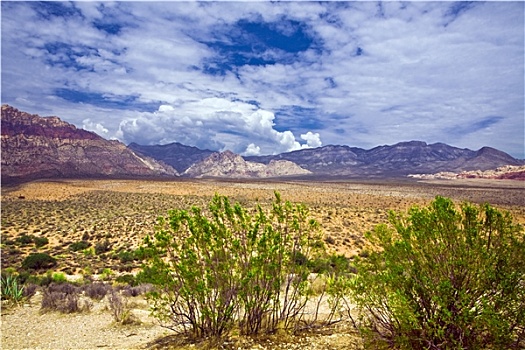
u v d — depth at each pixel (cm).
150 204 7769
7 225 5150
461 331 518
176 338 724
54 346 758
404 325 530
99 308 1127
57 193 10150
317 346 639
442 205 578
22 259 3144
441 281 540
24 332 860
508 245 536
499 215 544
